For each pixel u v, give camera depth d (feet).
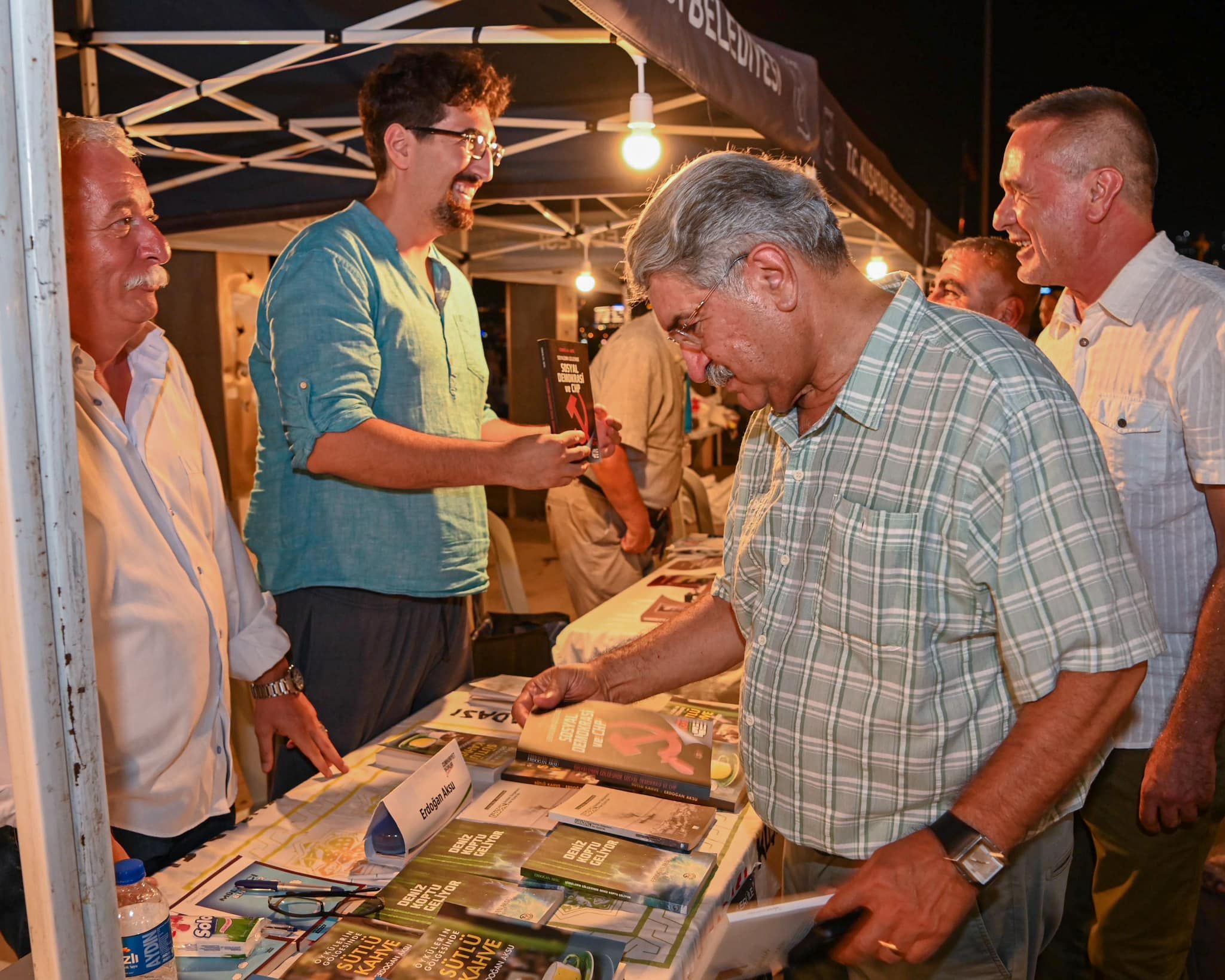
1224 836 8.52
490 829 4.42
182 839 4.99
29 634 1.99
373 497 6.07
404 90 6.02
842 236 3.86
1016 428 3.47
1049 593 3.44
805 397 4.07
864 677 3.89
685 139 10.96
